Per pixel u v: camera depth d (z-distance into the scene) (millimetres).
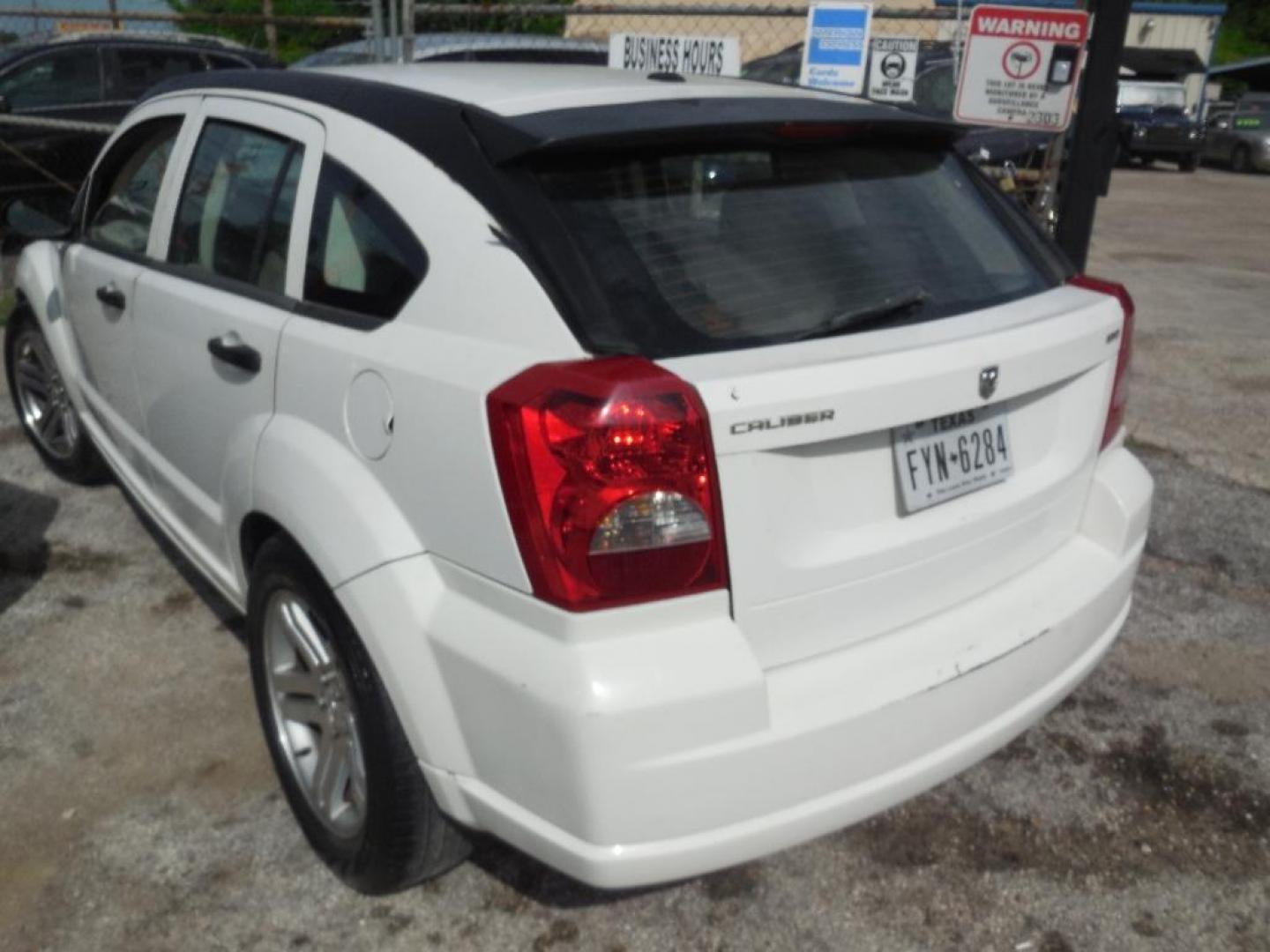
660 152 2459
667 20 14836
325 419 2578
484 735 2217
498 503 2129
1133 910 2803
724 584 2133
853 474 2293
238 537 2967
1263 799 3201
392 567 2330
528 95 2633
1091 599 2699
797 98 2857
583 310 2176
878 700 2264
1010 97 5867
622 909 2770
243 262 3074
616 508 2035
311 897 2783
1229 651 3943
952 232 2766
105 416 4148
